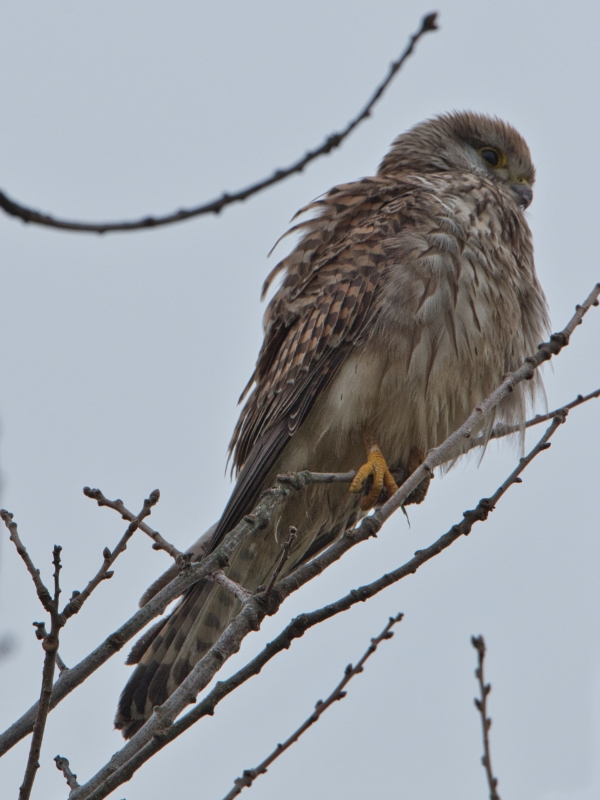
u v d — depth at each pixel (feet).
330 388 35.17
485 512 25.68
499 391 26.61
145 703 31.68
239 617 23.04
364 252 35.78
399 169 44.09
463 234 35.73
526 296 37.93
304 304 36.37
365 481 33.22
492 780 22.29
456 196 37.58
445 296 34.86
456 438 25.93
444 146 43.83
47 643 20.72
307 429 35.42
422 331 34.50
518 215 39.58
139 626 22.50
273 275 38.88
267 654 22.79
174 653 32.50
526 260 39.29
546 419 35.29
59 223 16.10
